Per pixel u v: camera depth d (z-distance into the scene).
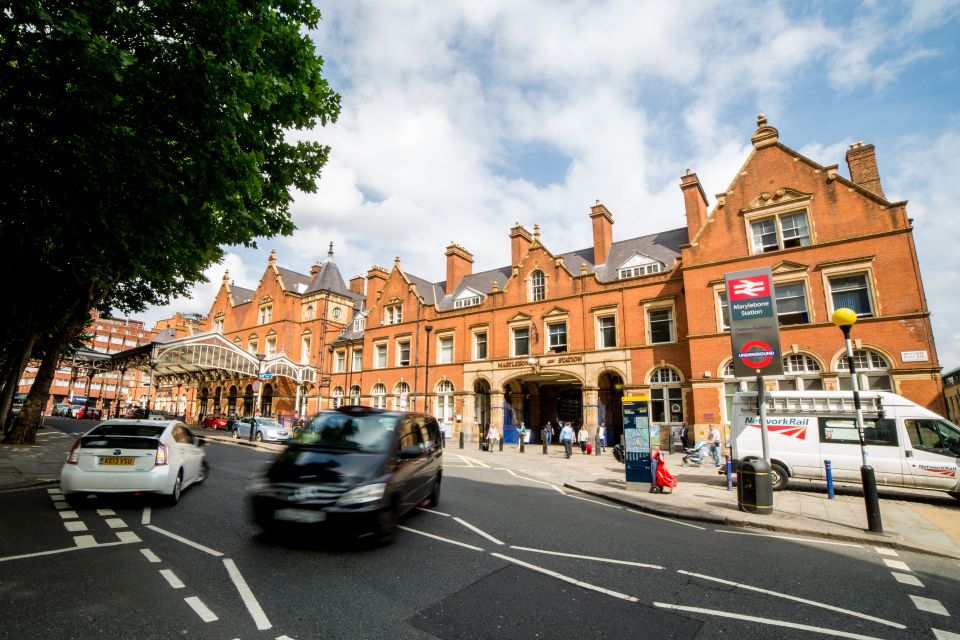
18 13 5.56
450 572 5.65
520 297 30.78
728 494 12.36
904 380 17.66
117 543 6.28
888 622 4.77
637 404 13.11
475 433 31.02
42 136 7.17
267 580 5.14
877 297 18.64
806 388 19.53
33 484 10.15
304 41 8.90
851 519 9.66
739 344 11.46
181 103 6.90
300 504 6.03
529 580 5.52
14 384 19.91
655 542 7.56
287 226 10.65
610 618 4.58
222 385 48.19
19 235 8.88
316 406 41.19
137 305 22.05
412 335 35.72
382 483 6.36
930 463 11.97
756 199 21.91
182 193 7.63
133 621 4.10
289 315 45.41
